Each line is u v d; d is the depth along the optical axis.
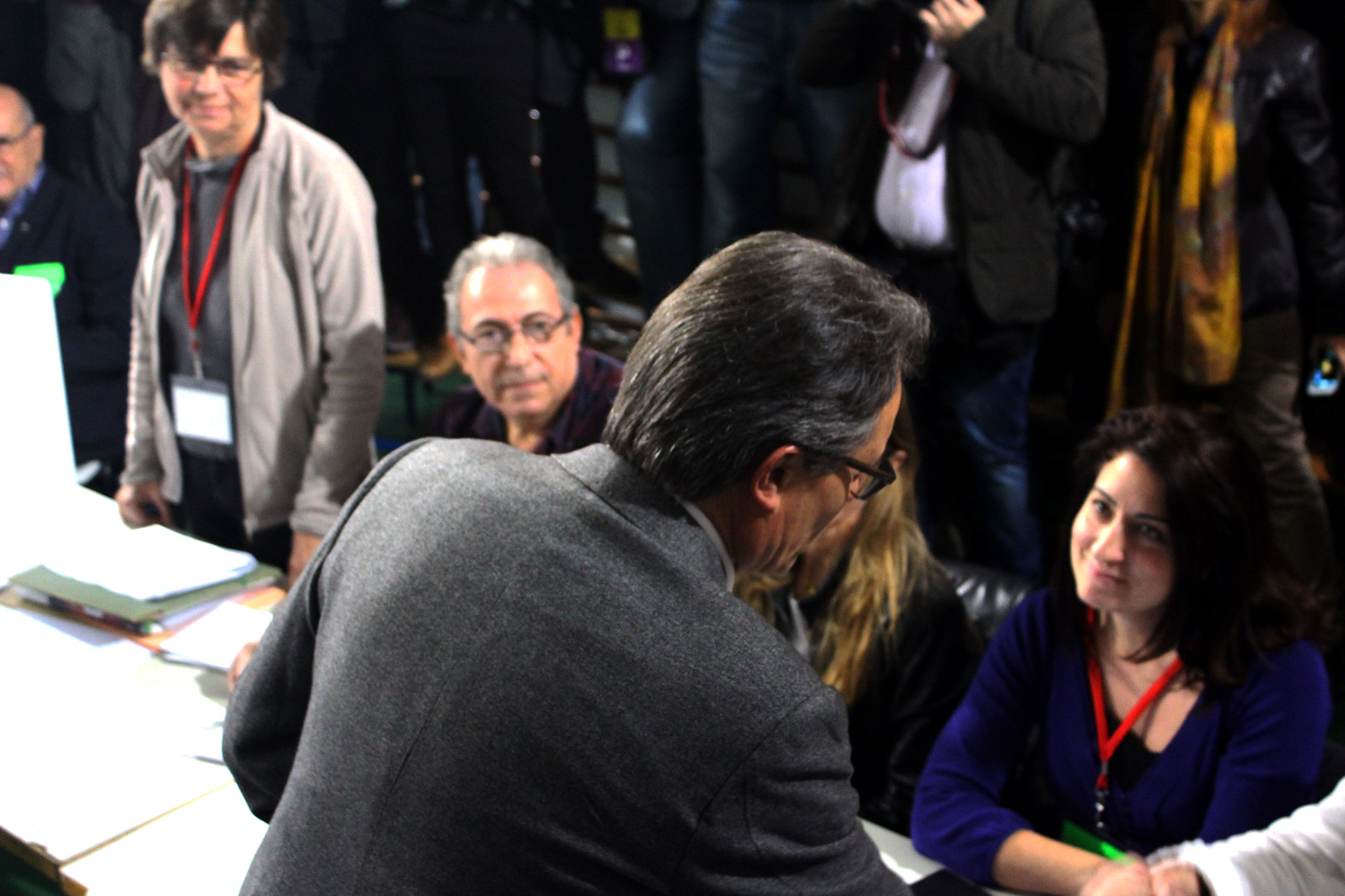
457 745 0.83
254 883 0.91
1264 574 1.50
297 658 1.01
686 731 0.81
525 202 4.05
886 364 0.88
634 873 0.82
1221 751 1.54
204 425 2.42
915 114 2.67
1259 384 2.79
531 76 3.93
